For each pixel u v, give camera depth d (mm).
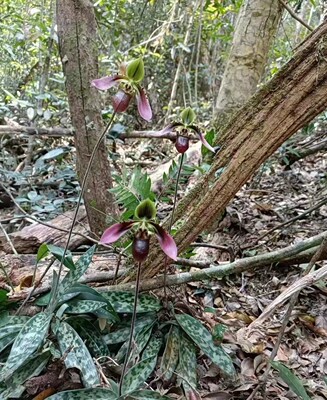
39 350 1386
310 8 5578
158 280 1642
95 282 1767
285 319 1407
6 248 2109
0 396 1254
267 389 1519
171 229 1662
